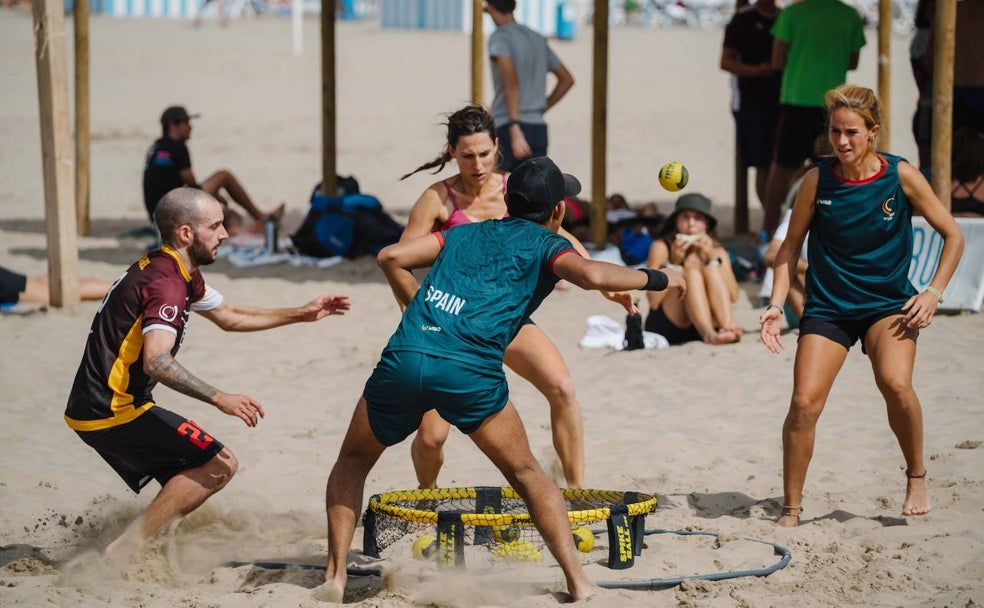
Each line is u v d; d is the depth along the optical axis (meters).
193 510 10.04
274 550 10.21
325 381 16.17
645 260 22.64
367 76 60.03
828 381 10.26
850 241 10.24
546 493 8.59
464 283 8.50
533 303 8.56
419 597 8.74
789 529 10.24
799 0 22.64
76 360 17.27
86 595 8.77
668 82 57.31
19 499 11.45
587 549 10.02
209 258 9.61
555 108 49.22
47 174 20.31
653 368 16.25
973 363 15.66
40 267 24.33
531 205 8.80
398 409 8.45
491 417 8.35
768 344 10.42
